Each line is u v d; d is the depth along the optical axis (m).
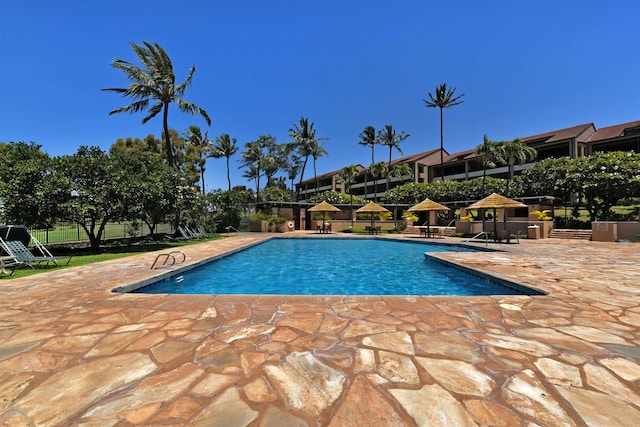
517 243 13.14
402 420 1.69
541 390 1.98
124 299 4.40
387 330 3.12
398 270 8.99
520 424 1.64
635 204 23.42
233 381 2.13
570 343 2.75
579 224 19.09
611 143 28.17
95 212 10.19
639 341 2.79
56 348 2.71
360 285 7.24
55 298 4.47
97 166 10.64
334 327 3.22
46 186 9.14
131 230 16.70
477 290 6.53
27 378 2.18
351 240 17.86
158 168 13.50
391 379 2.14
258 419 1.71
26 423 1.68
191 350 2.65
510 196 23.70
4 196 8.86
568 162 20.27
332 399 1.90
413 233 21.88
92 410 1.80
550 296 4.45
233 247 12.61
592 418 1.69
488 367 2.31
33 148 10.62
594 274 6.12
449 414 1.74
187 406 1.83
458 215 27.11
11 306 4.06
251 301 4.28
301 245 15.68
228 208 24.59
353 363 2.39
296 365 2.36
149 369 2.30
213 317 3.57
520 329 3.12
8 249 7.19
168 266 7.59
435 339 2.88
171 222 18.08
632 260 8.11
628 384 2.05
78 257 9.62
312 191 61.22
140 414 1.76
